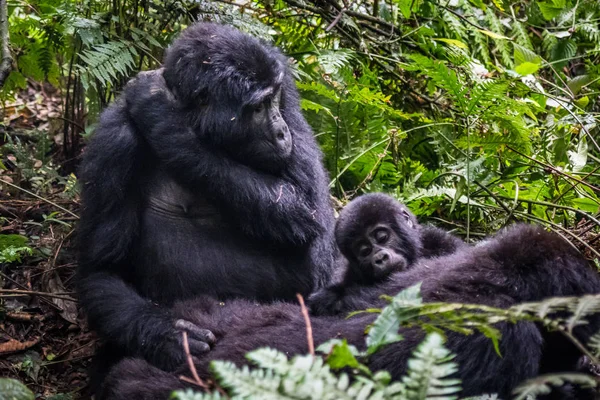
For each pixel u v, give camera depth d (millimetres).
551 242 8133
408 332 7742
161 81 10922
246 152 10586
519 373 7609
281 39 15500
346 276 11047
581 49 17422
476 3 16250
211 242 10789
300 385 5816
